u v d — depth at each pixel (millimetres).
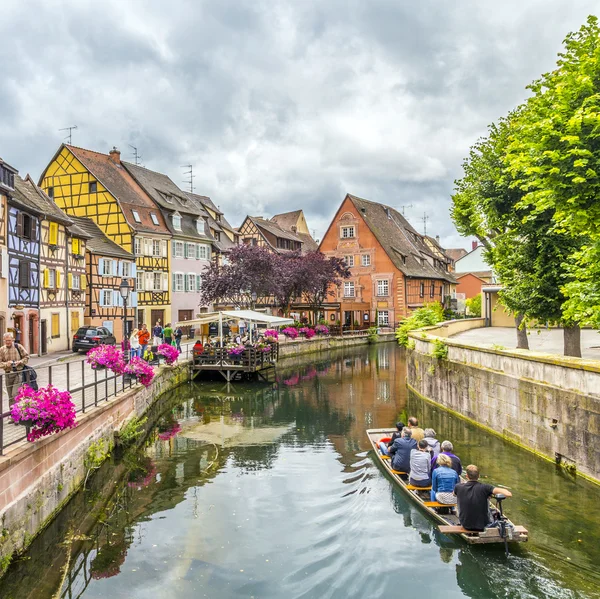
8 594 6723
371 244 53438
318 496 9898
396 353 38438
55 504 8672
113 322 33531
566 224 9695
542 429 11258
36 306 23297
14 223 21234
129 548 7922
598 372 9344
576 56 10641
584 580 6684
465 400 15570
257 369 24984
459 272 76625
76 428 9852
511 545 7551
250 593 6652
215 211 54344
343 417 17109
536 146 9531
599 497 9070
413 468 9461
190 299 41875
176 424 16453
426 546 7660
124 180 39531
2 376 7418
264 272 34875
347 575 6969
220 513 9203
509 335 28641
